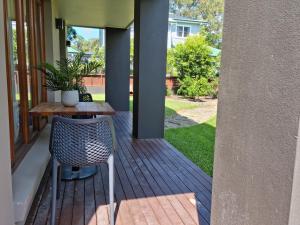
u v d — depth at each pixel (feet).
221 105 3.93
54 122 6.88
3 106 5.25
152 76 16.62
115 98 28.22
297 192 2.64
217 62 45.57
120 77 28.09
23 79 10.68
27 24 12.41
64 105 11.41
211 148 16.42
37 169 8.91
